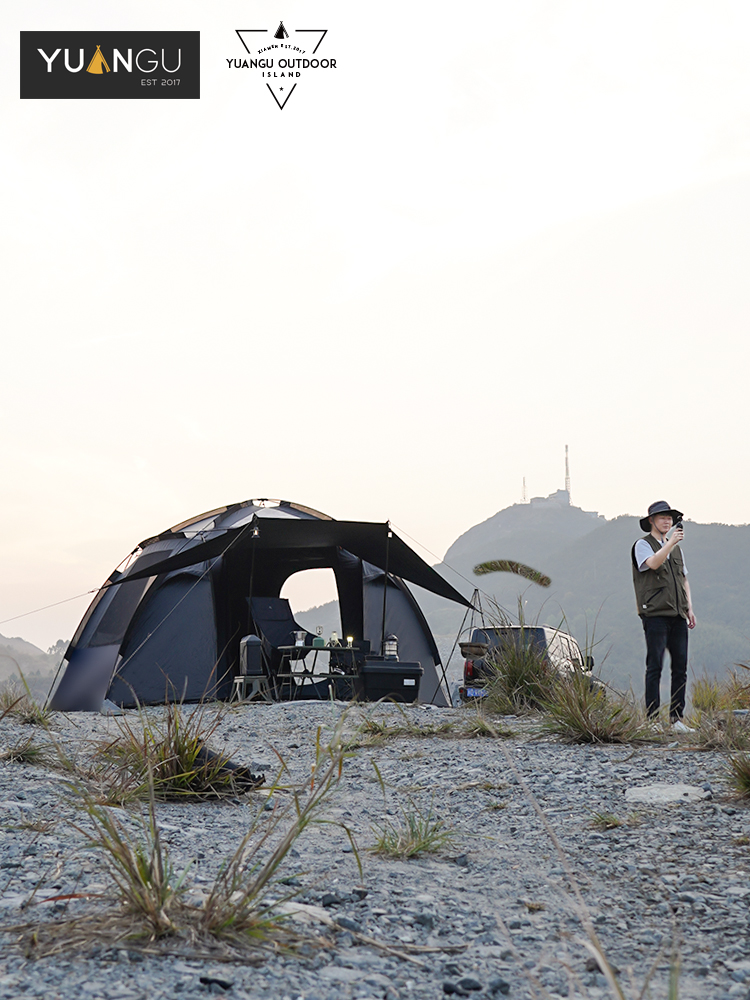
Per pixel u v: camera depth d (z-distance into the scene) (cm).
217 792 440
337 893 285
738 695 831
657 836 384
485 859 357
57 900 247
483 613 1070
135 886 238
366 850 361
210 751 470
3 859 292
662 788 474
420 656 1367
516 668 852
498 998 207
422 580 1352
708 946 246
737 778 452
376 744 668
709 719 652
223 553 1286
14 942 215
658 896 298
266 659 1214
